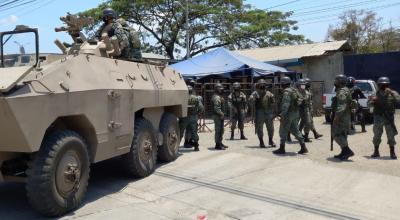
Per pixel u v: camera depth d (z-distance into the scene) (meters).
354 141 12.80
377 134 9.91
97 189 7.62
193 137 11.38
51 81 6.01
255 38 35.50
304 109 12.60
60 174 6.08
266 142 12.95
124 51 8.82
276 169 8.83
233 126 13.81
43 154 5.91
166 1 33.56
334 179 7.94
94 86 6.84
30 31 6.45
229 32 34.75
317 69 26.42
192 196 7.09
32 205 5.95
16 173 6.53
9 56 6.61
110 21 8.83
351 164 9.21
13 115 5.29
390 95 9.75
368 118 17.89
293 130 10.55
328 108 18.44
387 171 8.52
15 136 5.52
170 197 7.07
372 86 18.00
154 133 8.87
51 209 5.95
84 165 6.58
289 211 6.23
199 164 9.56
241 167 9.12
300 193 7.09
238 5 34.84
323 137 13.79
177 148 10.31
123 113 7.65
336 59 27.03
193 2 34.12
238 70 20.23
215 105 11.48
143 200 6.93
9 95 5.31
